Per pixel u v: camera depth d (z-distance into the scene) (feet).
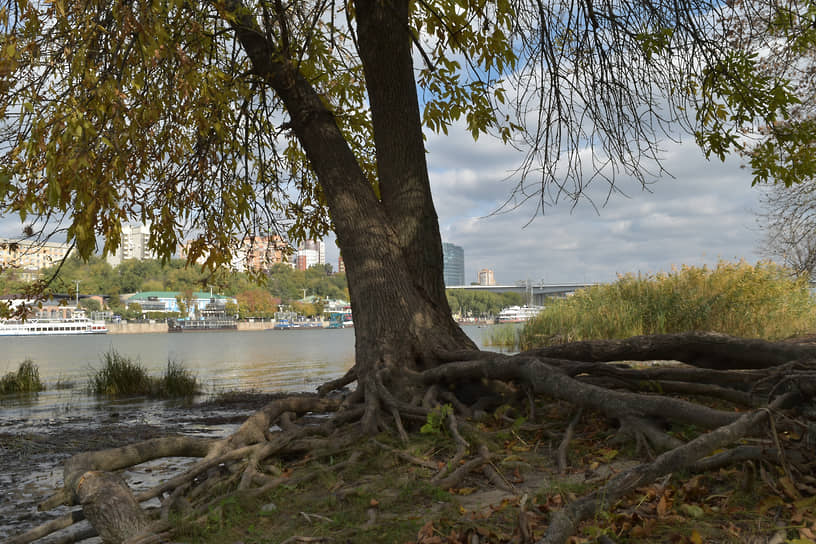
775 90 25.23
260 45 23.94
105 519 10.50
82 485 11.24
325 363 77.25
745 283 52.16
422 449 14.99
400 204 23.12
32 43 14.55
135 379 45.34
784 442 11.78
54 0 14.07
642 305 55.88
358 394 20.22
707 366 18.39
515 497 11.01
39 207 15.10
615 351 19.19
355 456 14.70
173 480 12.82
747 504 9.80
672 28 22.09
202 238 31.68
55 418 31.07
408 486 12.02
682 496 10.21
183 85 17.53
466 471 12.82
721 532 8.70
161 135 23.76
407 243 22.68
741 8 25.23
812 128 26.73
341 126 34.58
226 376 56.75
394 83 23.29
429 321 21.49
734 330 49.96
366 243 22.25
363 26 23.02
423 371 20.15
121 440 23.89
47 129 13.71
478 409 18.61
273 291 580.30
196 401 37.83
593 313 58.80
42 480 17.71
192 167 29.55
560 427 16.56
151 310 527.81
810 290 56.03
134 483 16.56
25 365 50.34
